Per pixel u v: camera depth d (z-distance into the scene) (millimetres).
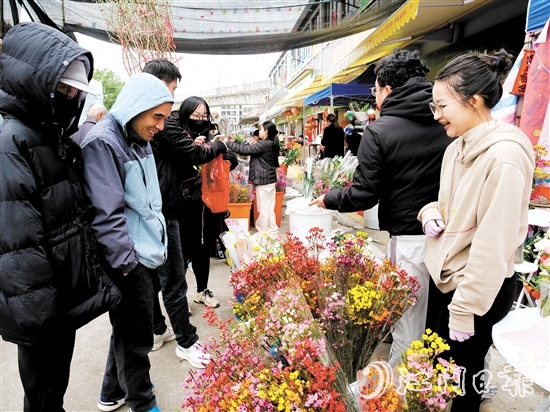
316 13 4250
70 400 2180
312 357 1064
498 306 1400
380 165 1834
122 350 1854
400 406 1025
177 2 3932
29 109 1301
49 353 1566
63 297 1433
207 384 1159
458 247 1383
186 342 2504
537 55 2592
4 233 1254
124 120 1678
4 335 1336
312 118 13031
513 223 1209
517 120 2902
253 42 4879
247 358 1169
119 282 1756
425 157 1764
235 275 1642
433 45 6152
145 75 1723
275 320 1177
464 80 1286
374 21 4531
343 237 2047
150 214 1832
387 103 1832
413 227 1842
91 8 4168
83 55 1318
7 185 1249
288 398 952
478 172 1295
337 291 1454
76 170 1593
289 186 8367
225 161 3148
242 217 4773
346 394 1095
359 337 1370
